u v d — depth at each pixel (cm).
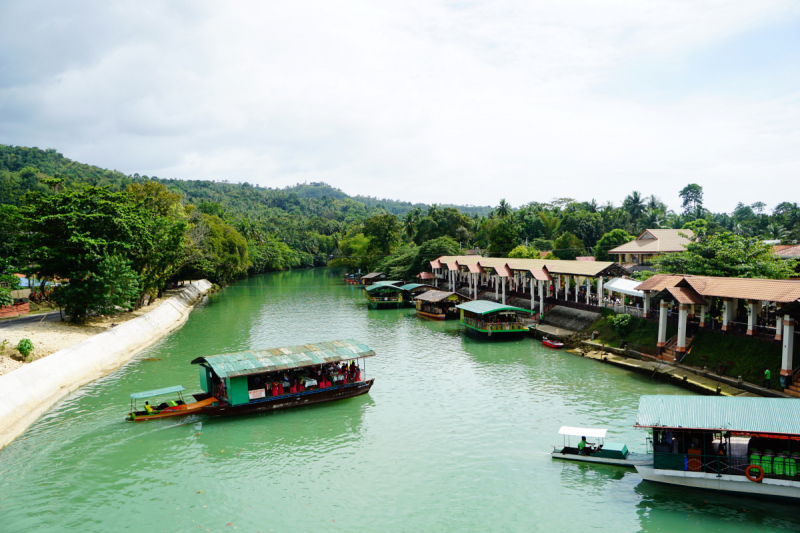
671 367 3853
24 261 5578
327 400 3531
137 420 3156
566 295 6134
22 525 2069
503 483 2397
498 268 6944
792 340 3095
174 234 6875
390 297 8738
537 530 2014
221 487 2395
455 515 2130
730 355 3584
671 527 2011
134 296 5609
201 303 9250
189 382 4006
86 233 5084
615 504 2192
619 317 4700
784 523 2012
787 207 11162
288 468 2588
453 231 13338
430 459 2662
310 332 6141
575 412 3219
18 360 3725
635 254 8269
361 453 2752
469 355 4850
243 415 3300
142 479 2470
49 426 3094
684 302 3819
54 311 6278
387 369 4378
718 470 2202
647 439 2759
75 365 4041
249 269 16088
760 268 4328
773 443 2250
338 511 2178
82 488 2381
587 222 11575
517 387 3775
